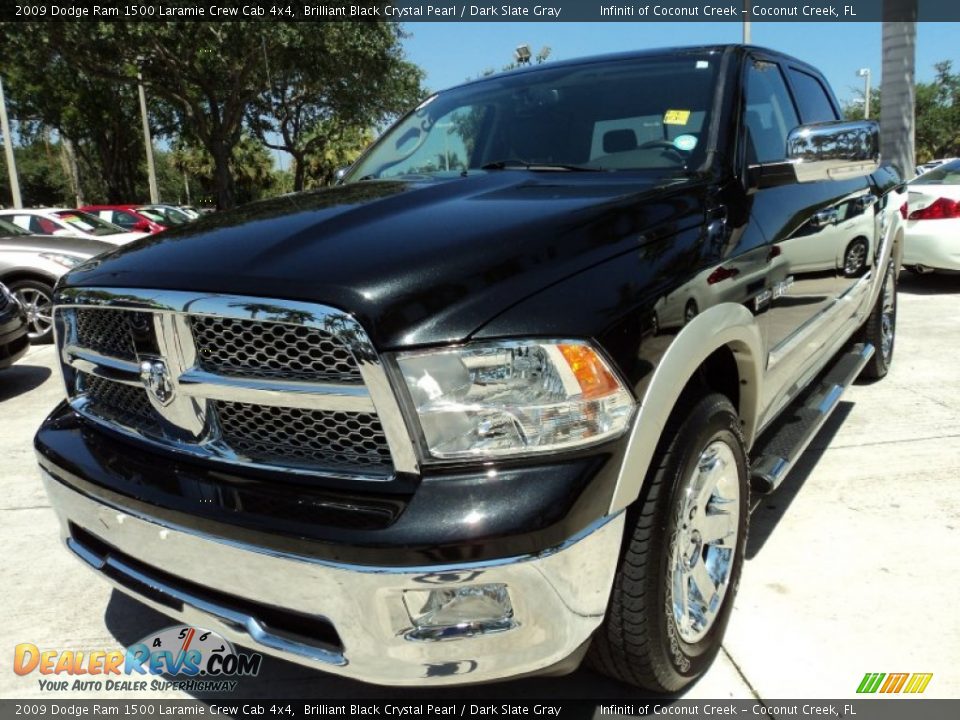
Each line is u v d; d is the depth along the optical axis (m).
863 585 2.64
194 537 1.78
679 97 2.84
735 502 2.34
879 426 4.12
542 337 1.63
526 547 1.55
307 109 24.19
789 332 2.81
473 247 1.78
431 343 1.58
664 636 1.97
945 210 7.58
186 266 1.87
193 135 27.59
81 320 2.16
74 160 33.25
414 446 1.60
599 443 1.67
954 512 3.12
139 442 2.04
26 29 18.39
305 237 1.93
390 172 3.29
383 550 1.55
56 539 3.33
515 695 2.22
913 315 6.87
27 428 4.96
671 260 1.99
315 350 1.67
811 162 2.48
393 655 1.64
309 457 1.76
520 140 3.03
